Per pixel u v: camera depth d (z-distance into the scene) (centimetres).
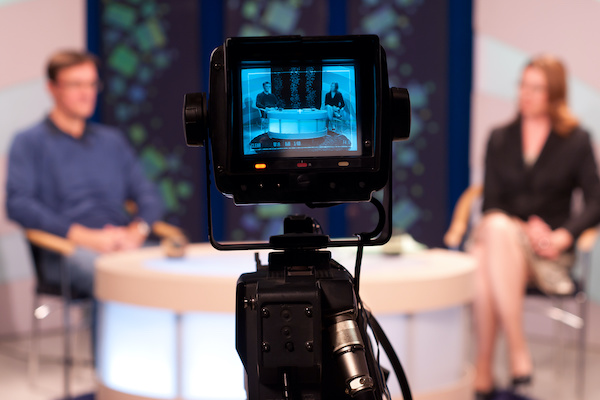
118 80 387
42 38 365
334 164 88
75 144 313
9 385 289
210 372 192
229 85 86
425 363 201
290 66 87
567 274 280
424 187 386
